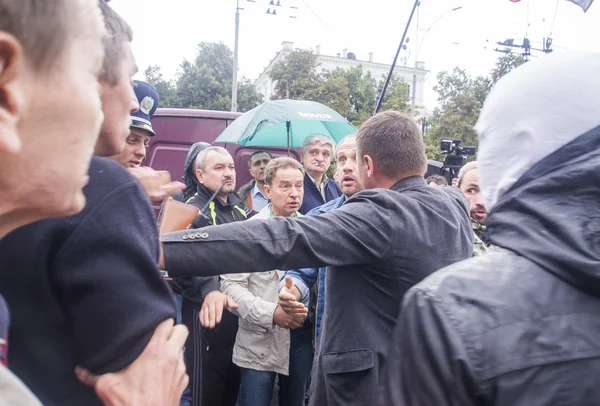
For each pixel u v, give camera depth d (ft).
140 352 2.39
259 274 8.48
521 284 2.38
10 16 1.53
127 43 3.08
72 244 2.35
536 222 2.48
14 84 1.57
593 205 2.36
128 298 2.39
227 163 9.95
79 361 2.42
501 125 2.78
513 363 2.20
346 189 9.08
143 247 2.50
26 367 2.35
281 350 8.39
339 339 5.26
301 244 4.62
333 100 78.38
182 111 17.57
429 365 2.36
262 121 14.92
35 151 1.71
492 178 2.85
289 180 9.15
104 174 2.57
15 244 2.32
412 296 2.61
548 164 2.56
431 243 5.03
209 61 97.25
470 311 2.37
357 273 5.18
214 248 4.44
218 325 8.67
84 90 1.82
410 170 5.67
